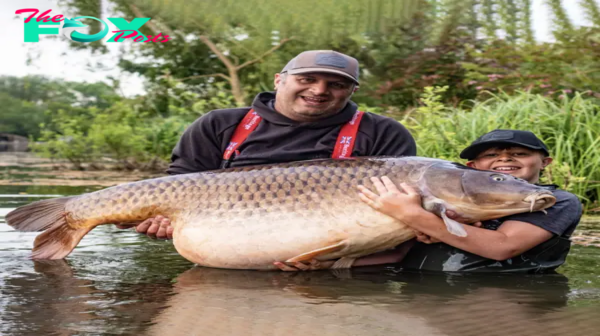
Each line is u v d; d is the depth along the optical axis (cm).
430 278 332
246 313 260
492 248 337
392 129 419
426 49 1255
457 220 346
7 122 4003
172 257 386
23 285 306
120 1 1526
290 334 233
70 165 1437
